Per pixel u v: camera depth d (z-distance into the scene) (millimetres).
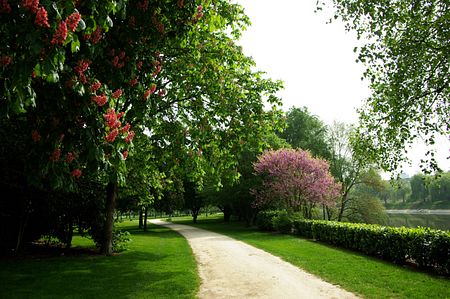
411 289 7754
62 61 3701
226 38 11633
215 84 11125
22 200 13016
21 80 3604
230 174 11820
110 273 10258
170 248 16609
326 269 10391
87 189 13805
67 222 14586
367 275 9375
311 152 39375
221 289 8438
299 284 8734
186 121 12477
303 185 24062
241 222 41656
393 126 10633
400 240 11086
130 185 16688
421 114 10664
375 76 10852
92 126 4855
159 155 11750
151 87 6613
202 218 59562
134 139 9844
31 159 5020
